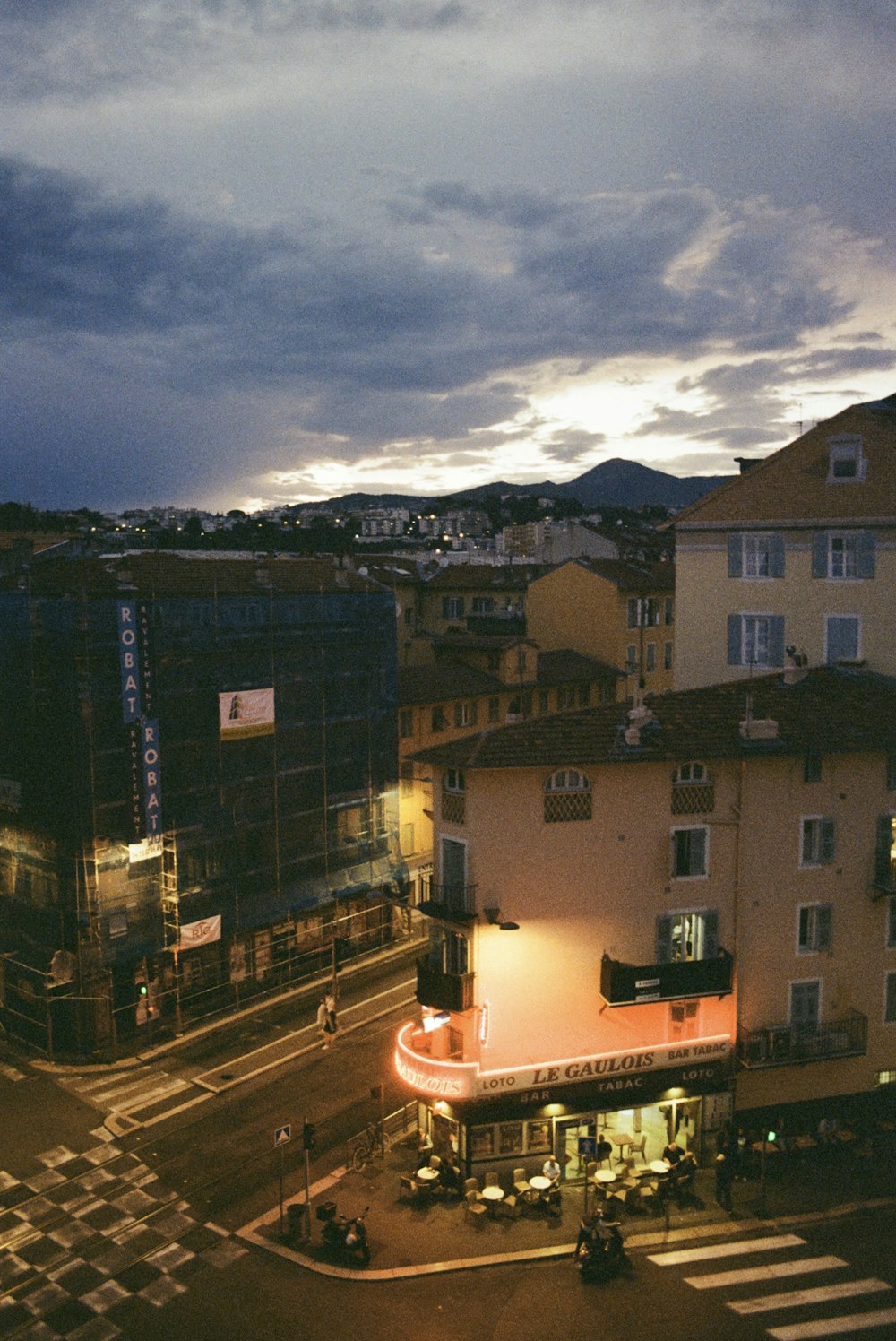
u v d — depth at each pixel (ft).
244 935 153.79
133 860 137.90
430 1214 102.17
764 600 148.25
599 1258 92.02
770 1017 113.91
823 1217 101.45
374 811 173.47
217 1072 130.82
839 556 141.28
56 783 134.92
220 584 161.27
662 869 109.70
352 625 168.35
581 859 107.76
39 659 134.51
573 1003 108.17
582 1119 109.40
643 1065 107.96
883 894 115.44
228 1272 93.04
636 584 256.32
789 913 113.91
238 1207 102.73
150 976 142.00
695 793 110.22
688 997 107.86
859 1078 117.91
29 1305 88.38
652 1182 104.37
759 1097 114.62
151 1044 137.90
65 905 135.64
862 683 128.47
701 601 154.30
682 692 124.67
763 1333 85.30
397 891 173.68
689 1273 93.30
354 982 159.43
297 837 160.97
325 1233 95.55
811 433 144.46
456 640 226.79
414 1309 88.53
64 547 185.78
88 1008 134.10
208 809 146.82
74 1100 124.16
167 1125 118.32
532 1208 102.68
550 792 106.52
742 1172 108.68
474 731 209.15
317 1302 89.25
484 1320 87.10
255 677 153.07
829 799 114.42
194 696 144.36
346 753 168.55
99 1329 85.51
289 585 169.58
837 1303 88.84
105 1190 105.29
